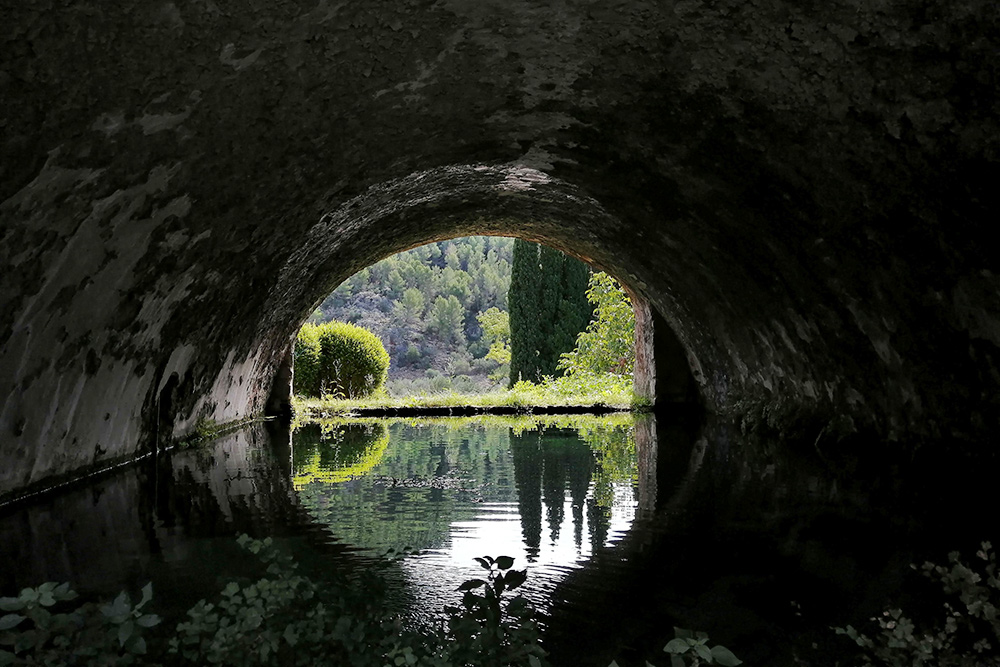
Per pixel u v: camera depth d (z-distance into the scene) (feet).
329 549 14.83
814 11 12.69
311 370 69.77
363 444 33.83
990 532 14.93
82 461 22.90
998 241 15.64
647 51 15.46
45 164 12.89
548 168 26.14
